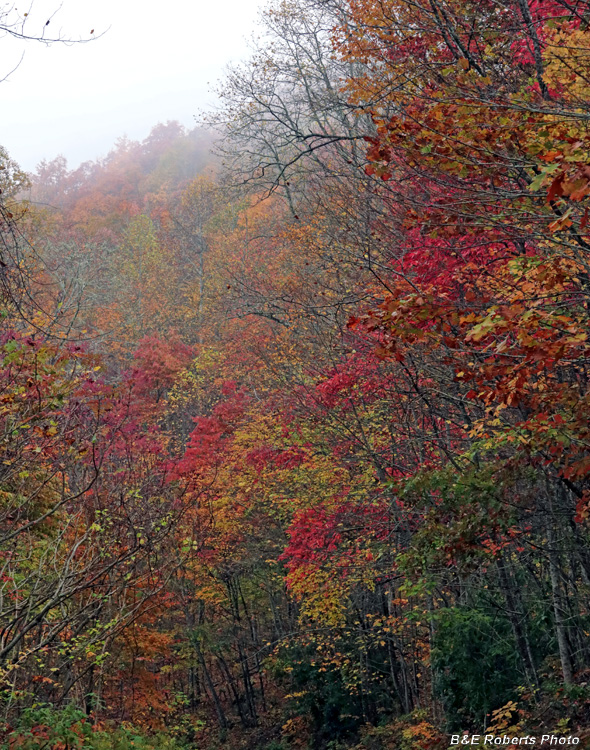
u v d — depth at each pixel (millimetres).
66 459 10344
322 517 15672
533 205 7254
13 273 8578
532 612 14078
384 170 7258
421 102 8133
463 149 7012
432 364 12570
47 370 9008
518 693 13773
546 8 7441
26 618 10547
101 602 10945
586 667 13070
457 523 9039
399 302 6301
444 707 15227
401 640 19141
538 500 9914
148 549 11102
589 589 12773
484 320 5797
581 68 6539
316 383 15938
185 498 16266
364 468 16078
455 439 12812
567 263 7703
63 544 12180
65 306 10234
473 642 13984
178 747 14547
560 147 5840
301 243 17422
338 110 16297
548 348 5629
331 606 16609
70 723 10406
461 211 7598
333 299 15938
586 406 7605
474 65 7586
